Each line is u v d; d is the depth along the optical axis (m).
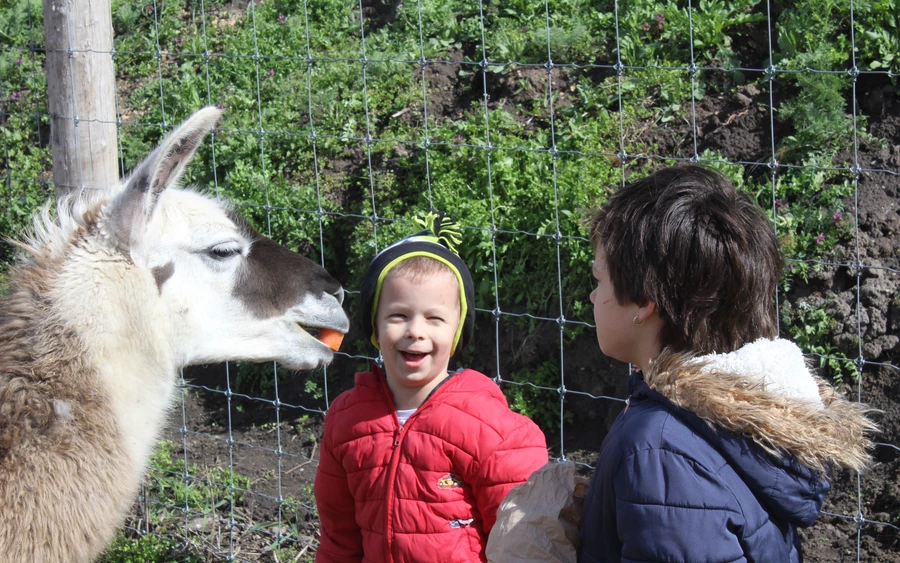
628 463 1.79
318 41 7.48
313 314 3.66
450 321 2.62
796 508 1.79
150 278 3.27
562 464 2.14
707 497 1.71
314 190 6.20
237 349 3.51
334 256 6.08
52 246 3.22
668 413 1.83
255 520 4.86
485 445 2.53
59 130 4.89
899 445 4.36
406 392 2.69
